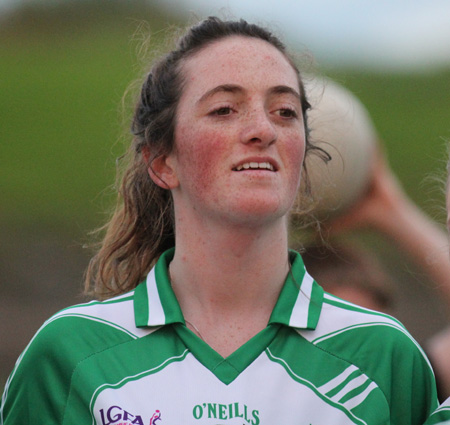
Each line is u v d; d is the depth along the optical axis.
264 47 8.98
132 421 8.16
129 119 10.63
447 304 12.20
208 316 8.78
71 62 52.56
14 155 41.25
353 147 11.57
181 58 9.09
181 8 48.50
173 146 8.95
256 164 8.40
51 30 56.22
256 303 8.80
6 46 54.47
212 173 8.45
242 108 8.60
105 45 54.09
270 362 8.43
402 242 12.27
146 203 9.88
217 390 8.27
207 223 8.66
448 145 10.20
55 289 28.44
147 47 10.78
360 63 49.41
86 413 8.37
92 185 38.06
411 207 12.45
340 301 9.02
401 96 46.12
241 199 8.29
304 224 11.40
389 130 42.34
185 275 8.95
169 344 8.58
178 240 9.04
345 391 8.38
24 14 56.94
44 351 8.76
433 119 43.25
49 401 8.64
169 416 8.18
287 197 8.51
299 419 8.22
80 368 8.52
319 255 11.55
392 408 8.57
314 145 10.66
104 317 8.84
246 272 8.73
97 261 10.60
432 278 12.27
